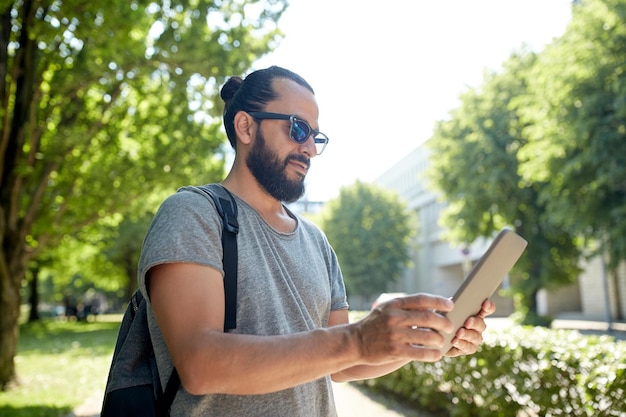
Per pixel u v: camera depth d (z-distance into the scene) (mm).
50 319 44969
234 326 1280
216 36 9023
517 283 20984
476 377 5527
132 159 10891
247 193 1564
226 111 1679
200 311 1184
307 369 1078
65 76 8648
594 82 13344
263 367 1072
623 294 24453
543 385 4551
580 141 13656
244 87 1617
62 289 63375
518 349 4879
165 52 8398
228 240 1352
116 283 42875
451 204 22609
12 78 8281
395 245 41594
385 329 1052
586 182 14906
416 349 1057
